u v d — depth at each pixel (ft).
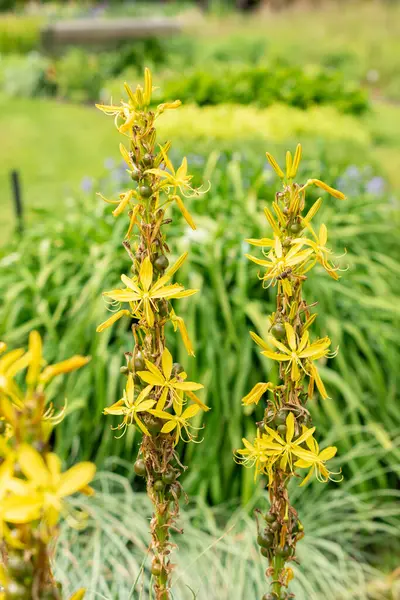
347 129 15.93
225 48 47.06
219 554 8.22
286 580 4.24
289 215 3.79
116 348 9.79
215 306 9.87
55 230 11.46
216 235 10.32
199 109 16.34
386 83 45.57
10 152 31.71
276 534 4.18
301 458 3.92
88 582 7.43
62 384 9.68
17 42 49.80
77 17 67.87
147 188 3.74
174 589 7.32
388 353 10.04
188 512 8.68
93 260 10.39
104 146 32.42
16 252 11.57
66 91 41.93
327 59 47.73
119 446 9.57
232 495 9.37
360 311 10.60
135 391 4.02
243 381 9.28
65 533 8.09
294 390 3.94
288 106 17.43
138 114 3.67
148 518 8.64
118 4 78.43
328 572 8.08
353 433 9.61
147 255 3.84
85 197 13.50
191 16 71.51
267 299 10.33
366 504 9.20
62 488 2.53
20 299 10.50
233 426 9.20
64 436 9.46
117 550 8.07
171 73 35.78
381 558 8.96
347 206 12.54
